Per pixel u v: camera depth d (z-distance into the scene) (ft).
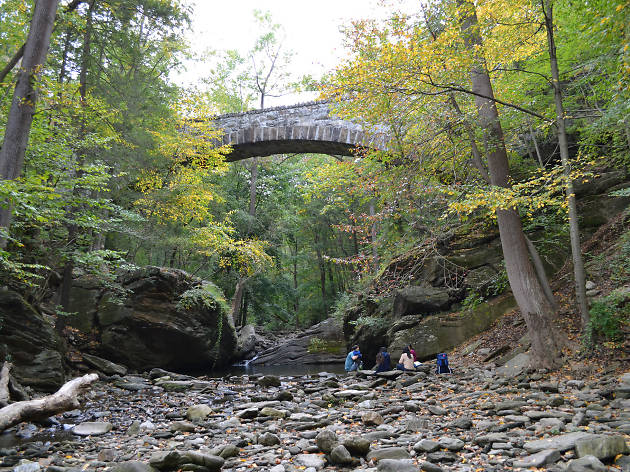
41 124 38.93
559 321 32.89
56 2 35.94
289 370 66.49
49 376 35.78
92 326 54.39
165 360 58.54
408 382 33.78
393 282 53.16
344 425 21.50
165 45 59.72
